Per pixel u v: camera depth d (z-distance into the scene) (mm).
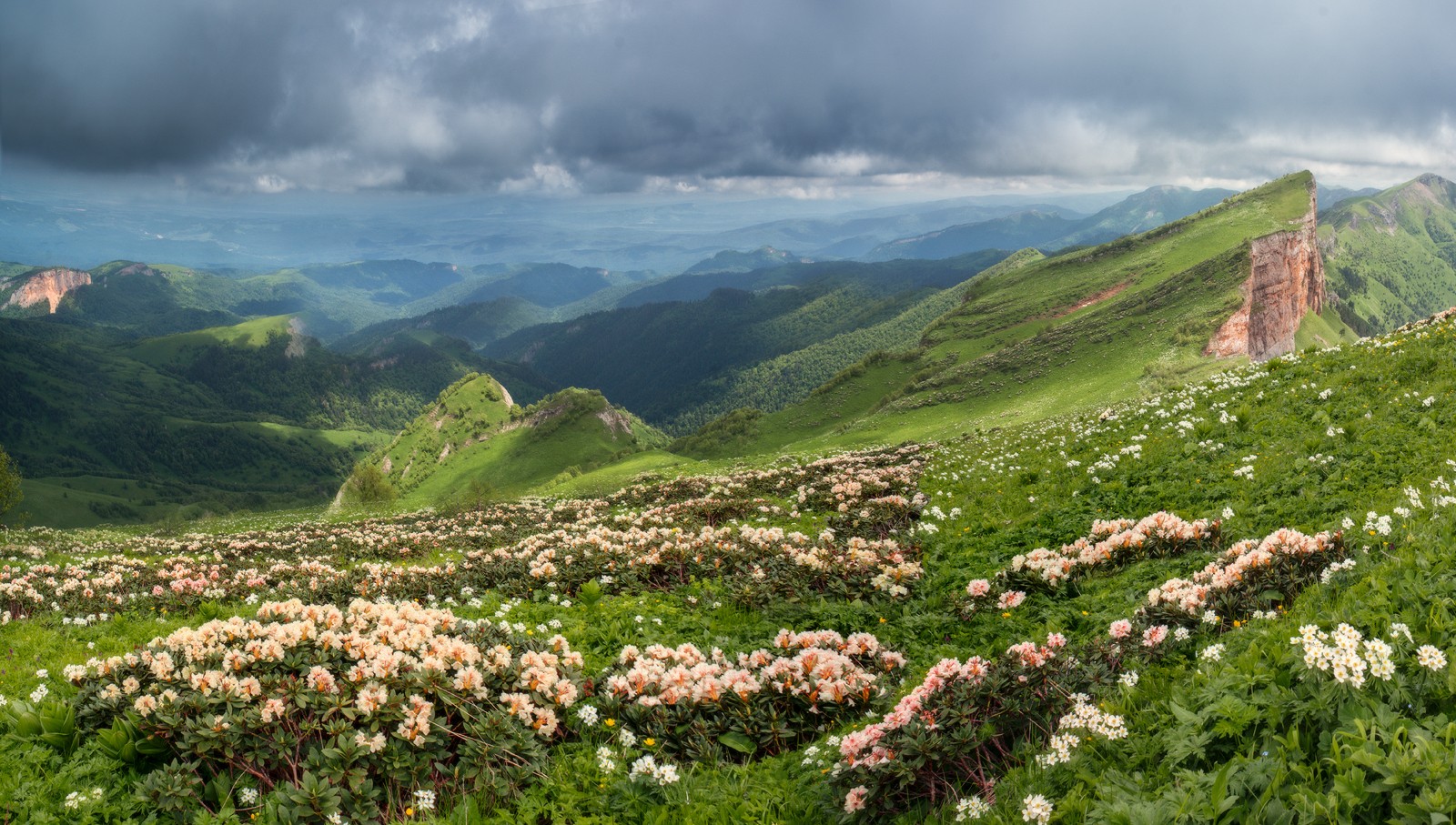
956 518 19484
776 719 8969
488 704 8891
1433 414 16562
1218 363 134375
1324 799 4945
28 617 15758
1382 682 5758
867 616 13219
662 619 13789
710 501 25625
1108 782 6055
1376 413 17875
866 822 7055
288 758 7992
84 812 7574
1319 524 12570
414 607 11773
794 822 7266
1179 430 21438
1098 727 6688
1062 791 6320
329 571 19438
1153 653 8203
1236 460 17922
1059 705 7609
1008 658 8211
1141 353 157250
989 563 15633
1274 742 5738
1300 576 9031
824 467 32781
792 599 14039
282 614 11375
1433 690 5684
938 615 12680
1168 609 8922
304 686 8766
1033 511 18734
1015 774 6766
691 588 15641
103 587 17516
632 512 26062
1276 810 5031
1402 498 11375
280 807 7422
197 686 8641
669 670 9820
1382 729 5363
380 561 23672
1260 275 185750
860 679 9469
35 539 36531
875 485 24438
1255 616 8188
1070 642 10195
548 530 26438
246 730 8148
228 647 10031
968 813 6398
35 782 7930
